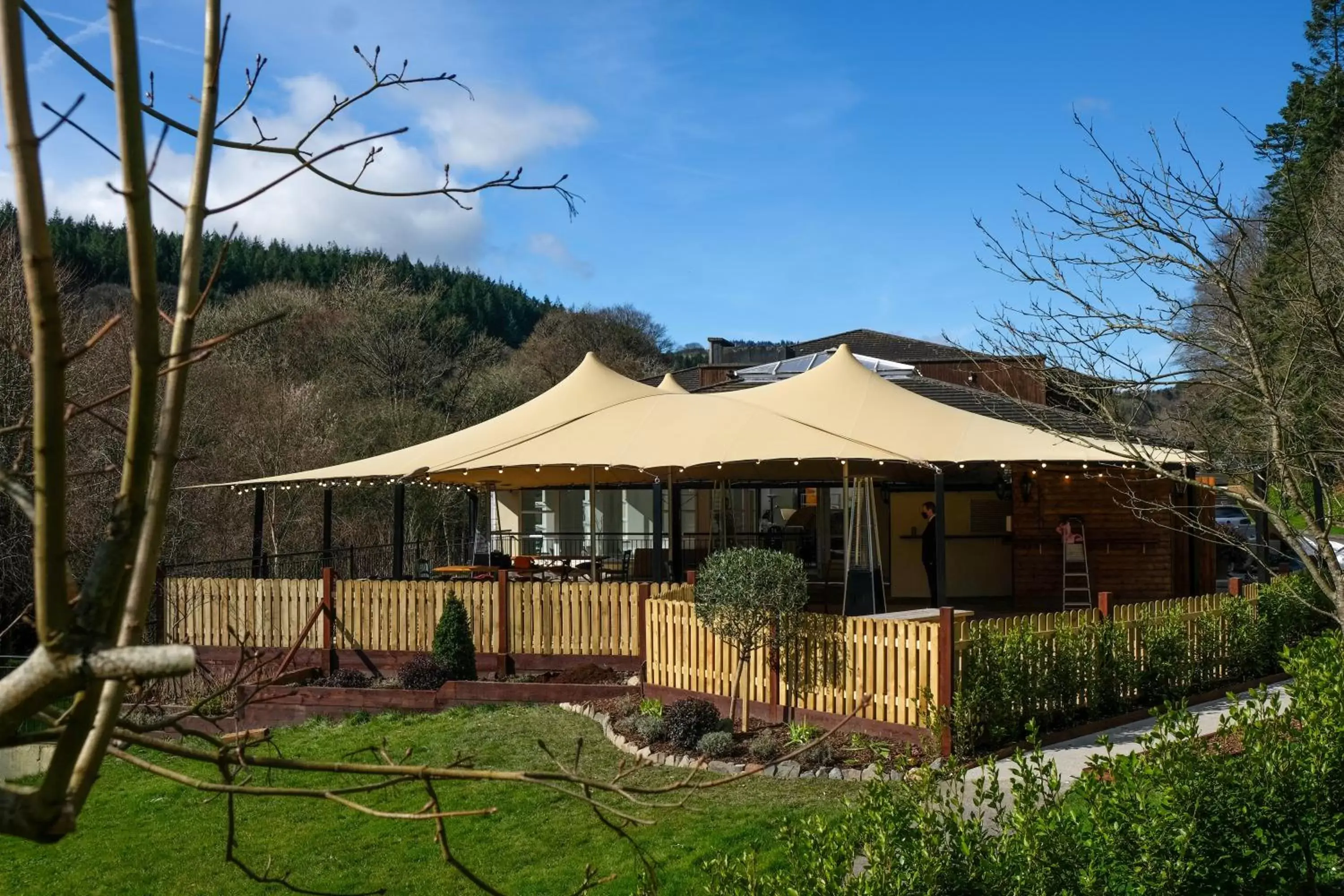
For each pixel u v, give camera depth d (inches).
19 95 56.6
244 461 1222.9
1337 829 214.1
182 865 340.8
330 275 2123.5
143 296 60.9
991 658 389.1
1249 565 786.8
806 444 643.5
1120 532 745.0
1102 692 434.9
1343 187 402.6
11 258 737.6
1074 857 187.8
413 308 1818.4
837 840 191.9
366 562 1300.4
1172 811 198.2
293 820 373.7
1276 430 312.7
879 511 790.5
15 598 680.4
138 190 60.8
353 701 527.2
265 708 530.9
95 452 698.8
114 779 439.8
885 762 356.2
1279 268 395.5
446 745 450.9
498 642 581.9
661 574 634.2
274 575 984.9
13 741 79.0
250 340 1510.8
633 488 1024.9
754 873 181.8
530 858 318.0
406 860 328.2
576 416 757.3
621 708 480.7
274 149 104.7
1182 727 218.8
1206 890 199.2
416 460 732.0
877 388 741.9
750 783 364.8
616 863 303.3
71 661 57.1
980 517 786.8
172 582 619.2
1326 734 222.5
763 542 813.2
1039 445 641.0
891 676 395.9
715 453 642.8
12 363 508.1
